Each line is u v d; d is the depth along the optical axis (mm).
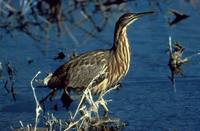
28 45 17594
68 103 13734
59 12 18188
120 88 14508
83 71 13656
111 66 13773
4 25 18281
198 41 17562
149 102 13703
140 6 19953
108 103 13656
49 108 13523
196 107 13383
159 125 12531
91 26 18750
